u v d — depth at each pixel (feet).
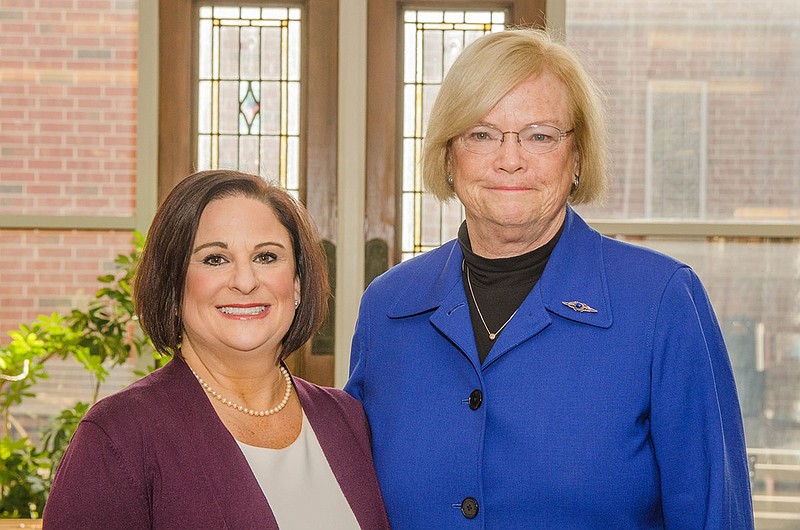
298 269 5.72
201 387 5.38
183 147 12.51
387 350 6.14
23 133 12.39
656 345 5.39
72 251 12.45
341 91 12.34
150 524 4.98
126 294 11.07
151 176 12.35
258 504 5.11
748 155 12.50
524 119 5.44
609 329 5.48
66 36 12.38
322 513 5.41
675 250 12.51
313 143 12.50
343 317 12.36
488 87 5.41
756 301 12.53
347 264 12.37
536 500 5.35
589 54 12.47
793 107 12.46
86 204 12.42
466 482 5.52
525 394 5.48
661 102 12.47
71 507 4.77
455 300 5.90
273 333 5.41
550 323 5.60
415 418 5.79
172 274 5.34
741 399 12.53
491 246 5.85
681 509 5.35
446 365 5.84
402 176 12.55
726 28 12.46
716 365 5.53
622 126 12.49
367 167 12.51
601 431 5.33
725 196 12.50
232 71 12.55
